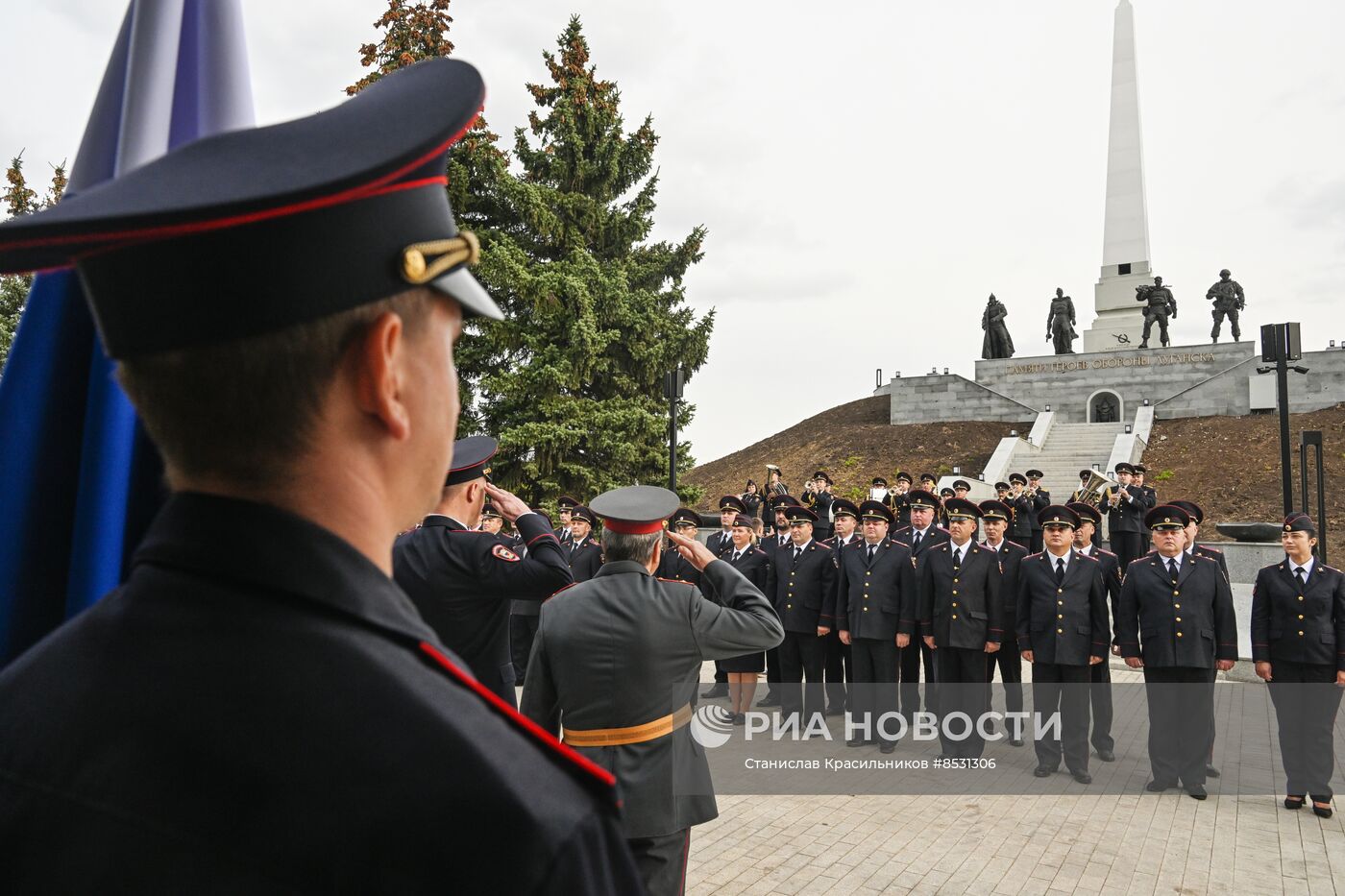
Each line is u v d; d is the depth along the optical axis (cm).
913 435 3950
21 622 127
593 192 2155
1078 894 509
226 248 65
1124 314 3903
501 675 349
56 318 132
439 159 81
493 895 58
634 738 317
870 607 894
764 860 558
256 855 58
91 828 61
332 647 66
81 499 129
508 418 1961
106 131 140
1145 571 742
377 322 73
